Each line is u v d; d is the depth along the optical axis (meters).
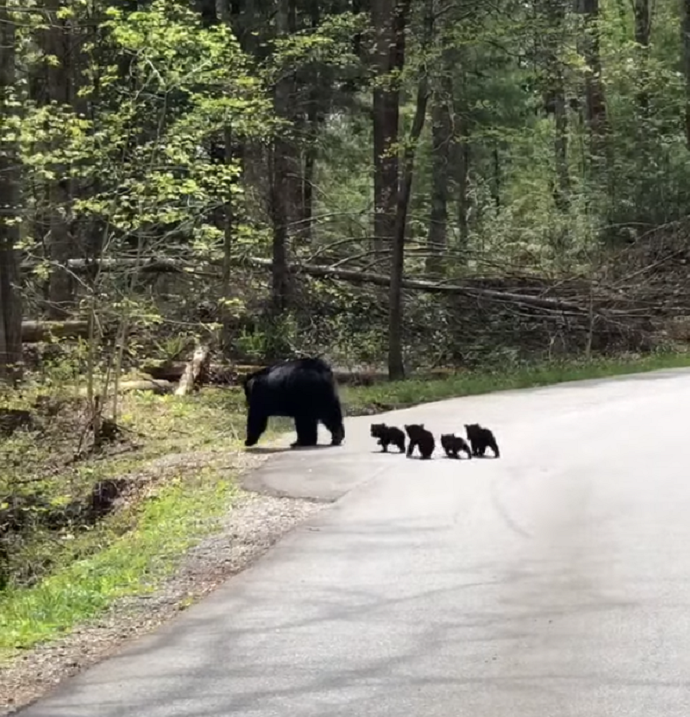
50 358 22.11
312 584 8.24
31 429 18.80
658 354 25.83
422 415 17.22
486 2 22.66
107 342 22.59
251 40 28.81
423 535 9.50
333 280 27.64
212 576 8.94
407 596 7.82
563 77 25.55
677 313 28.50
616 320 27.05
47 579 11.35
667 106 37.53
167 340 23.91
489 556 8.73
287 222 26.73
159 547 10.26
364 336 26.62
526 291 27.75
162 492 13.38
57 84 24.12
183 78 19.11
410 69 22.38
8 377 20.56
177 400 20.73
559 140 37.75
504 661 6.46
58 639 7.68
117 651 7.12
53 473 16.44
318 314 27.11
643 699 5.80
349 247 30.81
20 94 22.06
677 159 33.56
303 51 24.05
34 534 13.70
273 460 13.80
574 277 27.92
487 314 27.34
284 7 25.11
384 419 17.08
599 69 33.75
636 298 27.61
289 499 11.48
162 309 24.50
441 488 11.35
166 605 8.28
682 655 6.42
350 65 27.44
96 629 7.84
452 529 9.66
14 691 6.55
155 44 18.72
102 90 22.14
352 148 37.97
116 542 12.08
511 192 40.56
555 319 27.06
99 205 18.64
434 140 31.86
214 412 19.84
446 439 13.12
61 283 24.02
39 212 21.41
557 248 30.66
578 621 7.09
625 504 10.29
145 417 19.12
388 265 28.20
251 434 15.24
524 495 10.86
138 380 21.83
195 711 5.92
